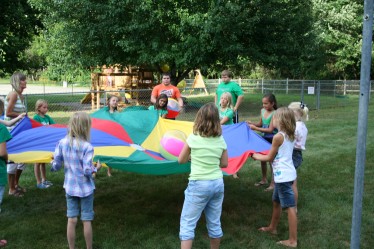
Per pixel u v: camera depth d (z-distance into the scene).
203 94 26.20
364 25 2.72
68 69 19.30
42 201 5.59
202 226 4.73
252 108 19.02
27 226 4.69
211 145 3.58
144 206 5.46
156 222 4.87
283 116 4.15
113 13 14.91
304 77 36.31
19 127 5.26
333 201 5.61
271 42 16.73
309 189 6.18
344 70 35.03
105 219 4.96
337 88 25.95
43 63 40.03
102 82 19.33
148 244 4.25
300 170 7.35
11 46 18.48
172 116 6.99
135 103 17.48
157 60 14.95
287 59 17.44
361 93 2.79
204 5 15.30
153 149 5.18
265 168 6.46
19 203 5.48
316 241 4.34
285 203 4.21
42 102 6.05
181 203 5.57
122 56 16.64
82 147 3.73
